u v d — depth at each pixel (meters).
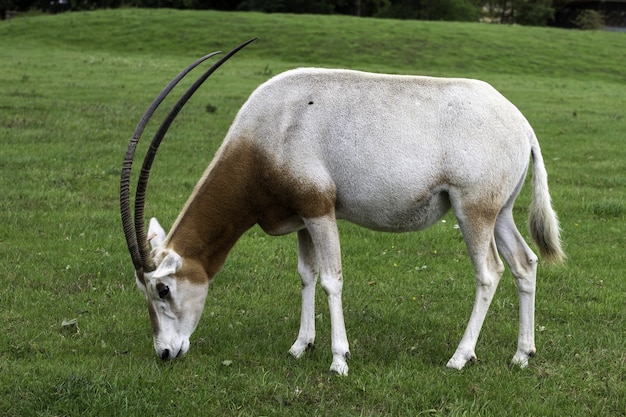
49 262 7.82
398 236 9.25
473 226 5.40
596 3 68.81
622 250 8.83
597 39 41.31
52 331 6.12
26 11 64.25
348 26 40.09
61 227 8.95
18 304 6.69
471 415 4.86
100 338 6.07
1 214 9.30
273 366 5.61
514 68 33.22
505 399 5.14
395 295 7.32
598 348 6.03
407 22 43.59
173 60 31.19
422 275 7.91
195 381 5.26
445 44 36.75
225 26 39.22
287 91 5.43
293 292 7.33
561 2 72.62
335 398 5.10
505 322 6.62
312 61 32.88
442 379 5.36
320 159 5.33
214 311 6.76
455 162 5.32
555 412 4.97
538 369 5.61
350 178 5.35
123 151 13.23
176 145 13.85
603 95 25.31
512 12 71.50
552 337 6.27
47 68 25.83
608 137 16.45
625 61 35.94
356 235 9.27
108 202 10.20
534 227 5.75
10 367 5.38
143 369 5.36
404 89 5.45
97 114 16.59
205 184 5.43
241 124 5.43
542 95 24.39
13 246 8.22
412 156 5.30
